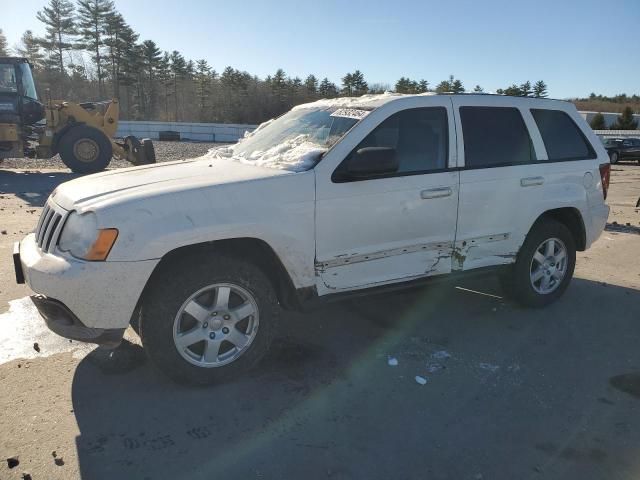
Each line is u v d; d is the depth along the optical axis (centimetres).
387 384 375
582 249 558
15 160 2052
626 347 445
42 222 372
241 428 320
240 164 423
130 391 357
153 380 372
